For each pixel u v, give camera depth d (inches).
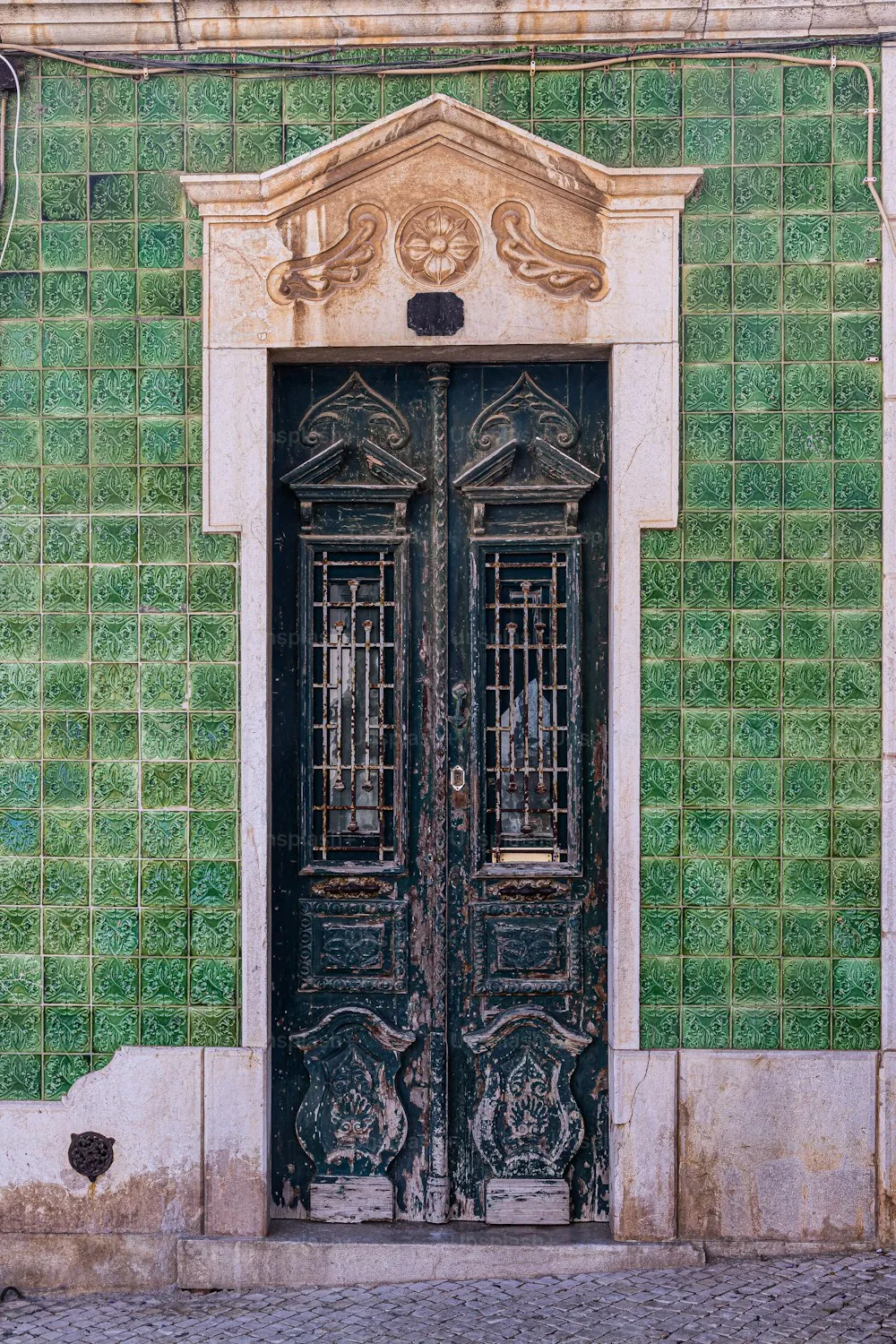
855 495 163.3
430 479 171.5
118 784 166.1
